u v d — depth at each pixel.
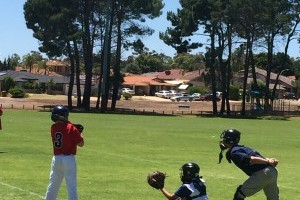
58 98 94.69
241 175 18.02
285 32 76.50
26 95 93.19
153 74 168.00
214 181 16.50
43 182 14.93
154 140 32.09
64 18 66.31
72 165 10.16
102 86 72.00
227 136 9.63
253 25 72.81
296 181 17.23
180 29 74.00
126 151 25.16
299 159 24.67
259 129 48.09
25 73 118.00
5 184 14.41
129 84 138.62
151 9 71.19
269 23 71.81
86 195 13.24
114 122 49.50
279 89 136.75
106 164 19.92
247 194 9.59
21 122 43.66
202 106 91.50
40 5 67.00
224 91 76.00
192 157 23.58
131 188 14.50
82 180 15.70
